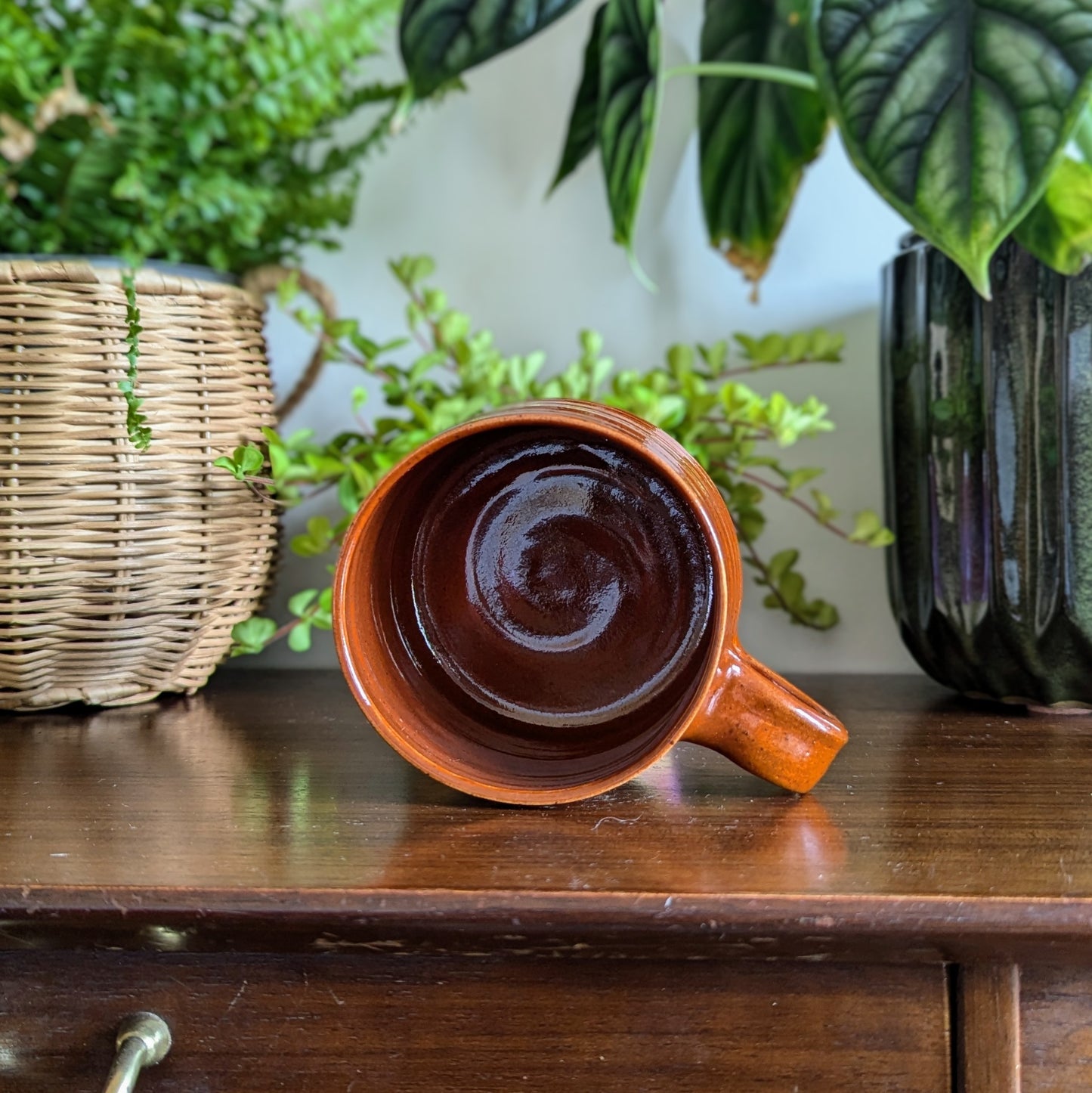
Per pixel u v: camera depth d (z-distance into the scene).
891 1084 0.22
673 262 0.47
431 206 0.47
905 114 0.31
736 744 0.27
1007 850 0.24
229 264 0.42
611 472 0.28
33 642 0.36
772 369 0.47
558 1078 0.22
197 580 0.37
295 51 0.36
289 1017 0.23
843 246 0.46
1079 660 0.35
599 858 0.23
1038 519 0.34
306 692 0.42
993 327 0.35
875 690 0.42
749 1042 0.22
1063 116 0.29
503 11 0.38
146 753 0.32
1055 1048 0.22
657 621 0.28
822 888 0.21
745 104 0.44
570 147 0.44
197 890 0.21
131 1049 0.22
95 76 0.36
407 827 0.26
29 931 0.22
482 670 0.29
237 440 0.38
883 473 0.43
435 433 0.38
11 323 0.34
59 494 0.35
